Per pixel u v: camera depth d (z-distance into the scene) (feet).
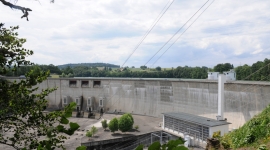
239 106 197.26
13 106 30.30
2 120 30.78
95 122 285.64
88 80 345.10
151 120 268.82
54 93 356.38
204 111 228.22
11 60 30.91
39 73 33.19
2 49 29.96
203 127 172.45
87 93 344.08
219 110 192.75
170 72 526.98
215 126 165.37
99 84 340.18
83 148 14.75
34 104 31.83
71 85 351.46
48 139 17.70
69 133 17.83
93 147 200.03
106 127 241.35
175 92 261.44
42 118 30.94
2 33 31.68
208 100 224.33
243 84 193.98
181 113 215.72
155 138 215.51
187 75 476.54
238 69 378.94
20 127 31.45
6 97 30.25
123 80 321.11
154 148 13.21
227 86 207.92
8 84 31.58
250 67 353.51
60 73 548.72
